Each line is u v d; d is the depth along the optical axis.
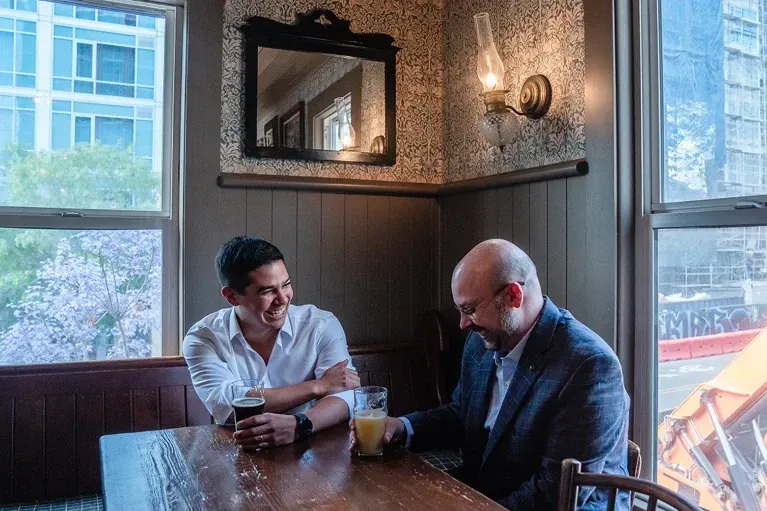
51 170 2.32
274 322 1.74
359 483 1.21
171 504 1.11
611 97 1.92
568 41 2.11
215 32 2.47
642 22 1.91
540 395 1.40
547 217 2.20
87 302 2.36
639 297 1.90
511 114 2.26
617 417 1.35
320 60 2.65
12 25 2.27
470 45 2.66
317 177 2.65
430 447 1.64
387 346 2.66
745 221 1.60
